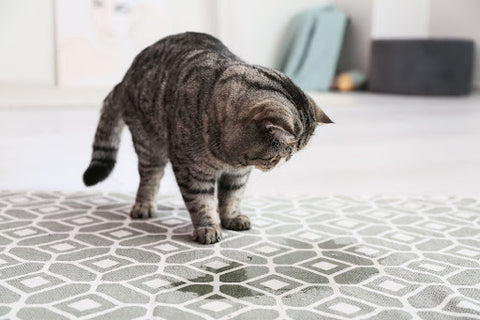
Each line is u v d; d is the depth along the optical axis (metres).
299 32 5.81
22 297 1.23
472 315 1.19
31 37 5.15
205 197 1.66
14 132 3.28
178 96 1.61
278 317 1.17
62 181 2.29
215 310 1.20
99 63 5.35
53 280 1.33
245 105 1.44
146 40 5.51
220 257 1.51
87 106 4.34
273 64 6.14
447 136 3.48
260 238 1.67
